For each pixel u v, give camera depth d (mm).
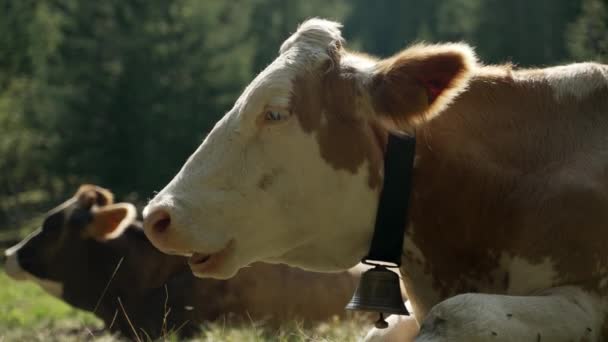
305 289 9781
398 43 86625
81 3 47312
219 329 8531
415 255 4965
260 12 61781
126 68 46344
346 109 4770
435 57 4586
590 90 5016
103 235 10602
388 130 4750
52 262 10812
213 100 47906
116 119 45719
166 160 45750
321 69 4805
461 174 4848
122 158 45656
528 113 4988
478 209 4812
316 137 4734
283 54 4875
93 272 10625
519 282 4641
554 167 4781
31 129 46438
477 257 4828
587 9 22250
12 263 10961
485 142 4914
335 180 4770
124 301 10328
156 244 4641
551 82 5074
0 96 47500
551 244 4570
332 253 4910
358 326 8156
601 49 10258
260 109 4719
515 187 4785
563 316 4250
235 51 49562
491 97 5020
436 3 82688
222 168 4719
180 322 9906
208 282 9883
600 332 4449
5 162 44531
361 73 4789
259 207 4711
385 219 4816
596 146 4824
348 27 91688
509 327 4051
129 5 47625
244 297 9773
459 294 4523
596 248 4512
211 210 4664
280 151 4711
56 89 45781
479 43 56969
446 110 4957
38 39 48312
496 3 56781
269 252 4824
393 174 4828
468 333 3992
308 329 9211
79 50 46844
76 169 45312
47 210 40594
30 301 16156
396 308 4777
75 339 9477
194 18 48594
